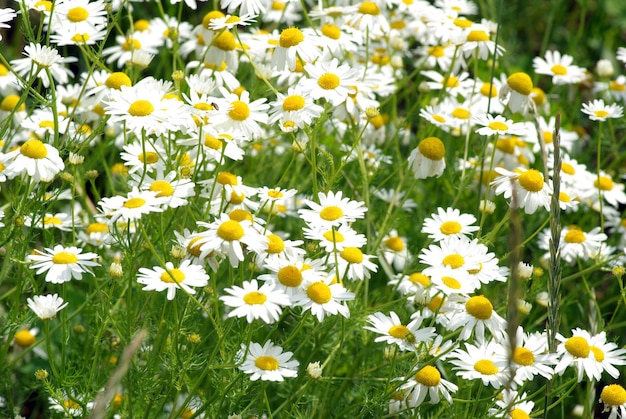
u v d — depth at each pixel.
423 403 1.40
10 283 1.54
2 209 1.45
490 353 1.34
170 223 1.41
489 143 1.63
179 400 1.43
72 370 1.43
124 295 1.47
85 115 1.54
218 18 1.52
